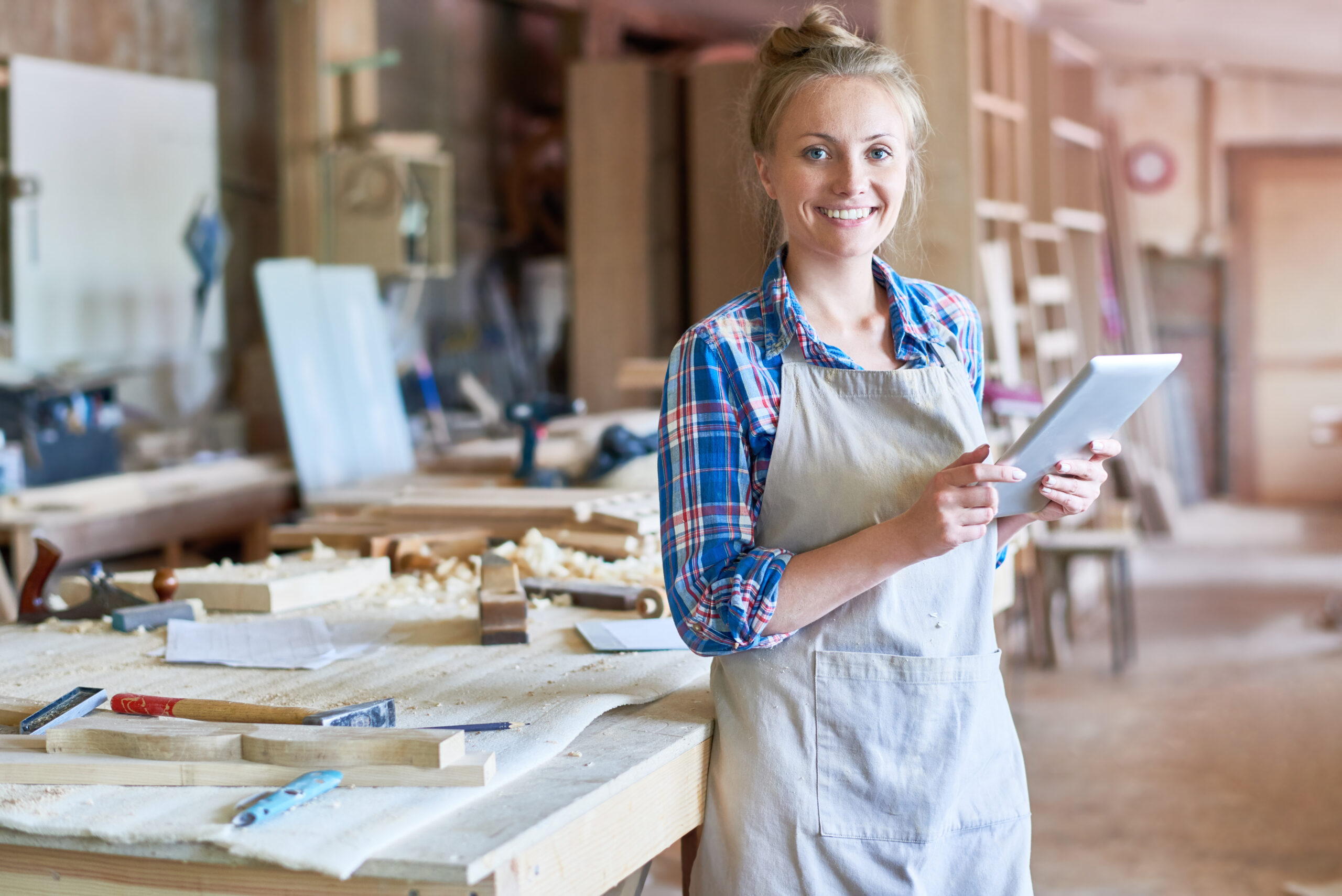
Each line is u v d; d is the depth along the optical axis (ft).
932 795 5.24
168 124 19.93
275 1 22.85
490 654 6.62
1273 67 30.83
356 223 20.62
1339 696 16.94
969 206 14.15
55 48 18.47
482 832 4.17
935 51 14.15
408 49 26.55
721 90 25.13
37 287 17.76
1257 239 32.45
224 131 21.80
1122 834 12.43
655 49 32.81
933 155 14.26
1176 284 32.94
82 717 5.21
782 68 5.34
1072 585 21.68
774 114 5.34
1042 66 23.39
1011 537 5.69
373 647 6.75
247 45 22.27
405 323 26.03
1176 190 32.65
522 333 29.89
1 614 12.64
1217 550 27.45
